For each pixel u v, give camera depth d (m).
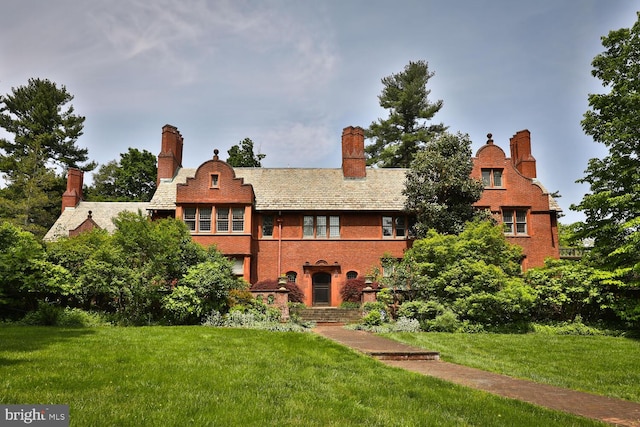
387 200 27.88
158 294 18.09
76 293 17.97
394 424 5.69
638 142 18.23
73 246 19.45
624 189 18.61
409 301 19.22
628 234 18.27
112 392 6.52
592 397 7.97
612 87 18.88
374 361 10.23
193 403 6.11
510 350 13.23
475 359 11.63
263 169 30.86
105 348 10.55
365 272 26.75
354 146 30.30
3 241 18.23
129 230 18.00
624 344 14.58
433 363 10.98
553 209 27.91
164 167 29.39
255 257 26.50
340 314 22.30
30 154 43.28
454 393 7.42
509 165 27.52
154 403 6.03
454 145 24.28
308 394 6.99
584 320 19.25
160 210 26.36
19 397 6.04
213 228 25.66
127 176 49.94
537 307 19.23
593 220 19.42
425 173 23.98
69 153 50.19
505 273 19.97
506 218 27.11
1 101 47.09
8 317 17.77
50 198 43.16
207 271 18.33
